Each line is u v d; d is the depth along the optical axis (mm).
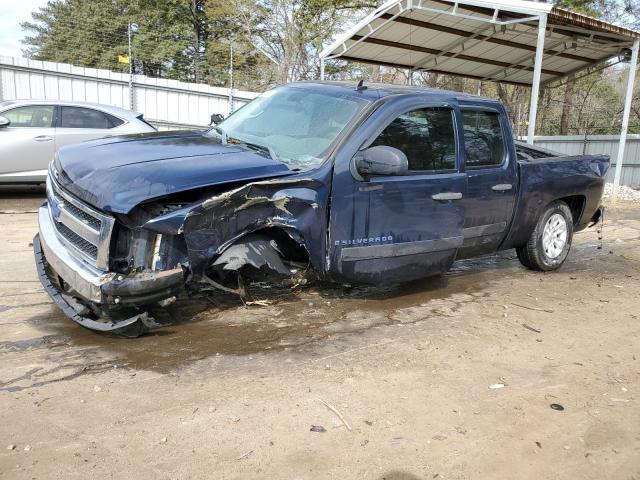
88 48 22438
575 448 3068
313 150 4480
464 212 5250
